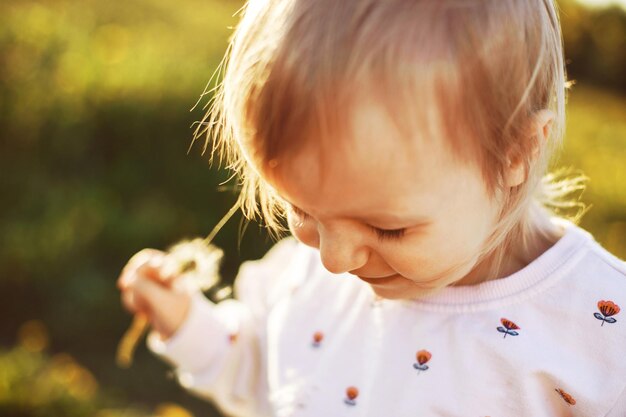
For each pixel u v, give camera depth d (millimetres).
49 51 2025
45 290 1737
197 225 1856
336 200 461
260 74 461
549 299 543
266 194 542
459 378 556
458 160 467
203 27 3094
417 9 456
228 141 536
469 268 515
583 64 6910
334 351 620
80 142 1897
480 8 466
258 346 701
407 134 451
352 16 453
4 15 2254
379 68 447
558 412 545
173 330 716
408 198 460
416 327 576
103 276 1777
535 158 503
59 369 1392
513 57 476
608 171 2004
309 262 678
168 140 1902
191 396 1601
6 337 1670
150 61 2127
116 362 1671
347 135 448
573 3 6758
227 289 750
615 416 529
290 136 454
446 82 456
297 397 625
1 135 1865
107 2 3135
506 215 511
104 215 1803
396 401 573
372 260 496
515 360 540
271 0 473
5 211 1803
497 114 475
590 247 550
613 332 528
